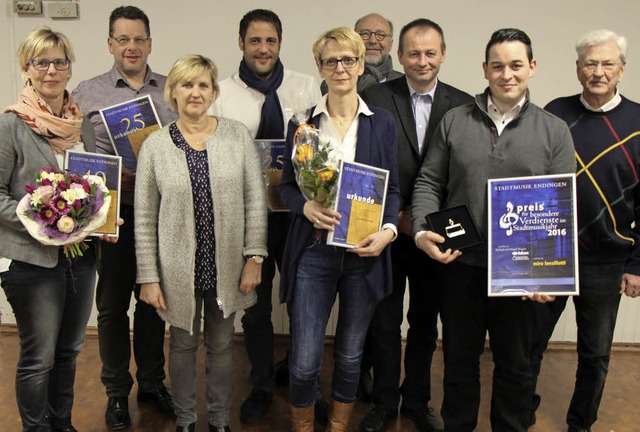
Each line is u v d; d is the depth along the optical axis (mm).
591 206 2213
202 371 3018
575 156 2121
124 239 2418
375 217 2008
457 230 1980
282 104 2582
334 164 1933
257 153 2203
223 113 2549
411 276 2461
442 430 2453
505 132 1979
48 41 1893
